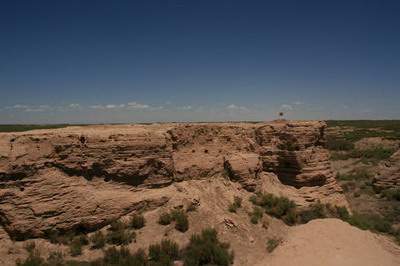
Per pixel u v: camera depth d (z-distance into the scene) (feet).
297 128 98.89
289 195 93.66
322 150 101.96
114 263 60.34
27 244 59.93
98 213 67.67
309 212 89.20
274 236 77.77
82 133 71.77
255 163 95.96
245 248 71.26
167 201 76.89
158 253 64.18
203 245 66.85
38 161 64.44
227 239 72.08
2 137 64.80
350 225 84.64
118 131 77.25
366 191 128.98
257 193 92.07
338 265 66.33
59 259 59.41
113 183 72.84
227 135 99.45
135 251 64.39
